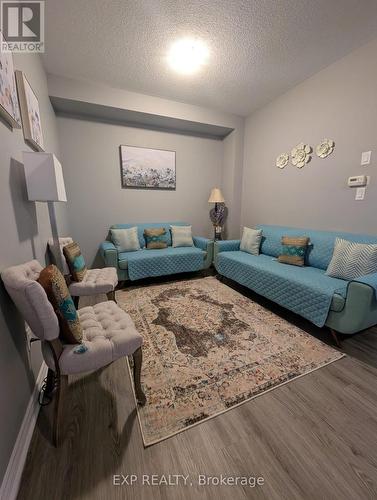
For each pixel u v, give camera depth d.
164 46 2.05
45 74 2.36
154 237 3.30
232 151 3.70
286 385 1.32
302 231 2.62
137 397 1.18
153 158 3.46
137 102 2.88
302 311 1.87
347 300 1.54
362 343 1.72
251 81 2.62
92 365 1.01
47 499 0.81
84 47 2.05
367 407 1.18
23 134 1.40
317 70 2.43
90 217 3.24
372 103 2.03
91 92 2.64
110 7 1.64
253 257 2.84
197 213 3.97
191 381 1.35
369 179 2.10
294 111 2.78
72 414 1.13
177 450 0.97
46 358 1.00
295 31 1.88
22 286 0.86
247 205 3.74
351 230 2.29
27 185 1.34
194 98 3.03
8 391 0.89
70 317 1.03
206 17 1.74
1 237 0.98
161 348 1.67
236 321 2.04
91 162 3.13
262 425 1.08
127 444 0.99
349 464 0.92
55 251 1.89
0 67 1.01
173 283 3.07
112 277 2.10
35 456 0.94
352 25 1.82
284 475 0.88
